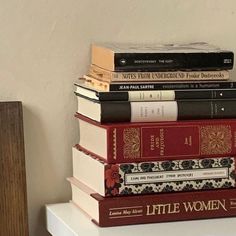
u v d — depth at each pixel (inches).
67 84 41.1
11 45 39.6
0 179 38.7
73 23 40.8
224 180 37.1
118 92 36.1
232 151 37.2
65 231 36.2
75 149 40.6
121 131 35.3
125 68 36.7
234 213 37.4
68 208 39.9
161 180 36.1
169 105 36.8
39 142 40.9
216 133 36.8
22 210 39.2
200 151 36.6
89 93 37.8
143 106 36.3
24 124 40.4
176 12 43.3
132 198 35.6
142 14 42.4
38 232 41.5
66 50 40.9
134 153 35.6
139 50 37.8
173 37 43.4
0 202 38.7
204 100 37.6
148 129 35.7
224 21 44.6
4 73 39.7
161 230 34.8
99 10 41.3
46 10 40.1
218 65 38.8
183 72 38.2
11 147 38.9
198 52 38.3
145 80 37.4
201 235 34.0
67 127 41.5
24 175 39.2
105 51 38.0
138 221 35.8
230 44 44.9
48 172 41.4
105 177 35.2
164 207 36.1
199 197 36.7
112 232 34.5
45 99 40.8
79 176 40.1
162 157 36.0
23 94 40.3
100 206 35.2
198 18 43.9
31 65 40.2
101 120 35.8
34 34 40.0
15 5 39.4
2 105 38.7
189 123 36.5
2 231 38.8
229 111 37.7
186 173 36.5
